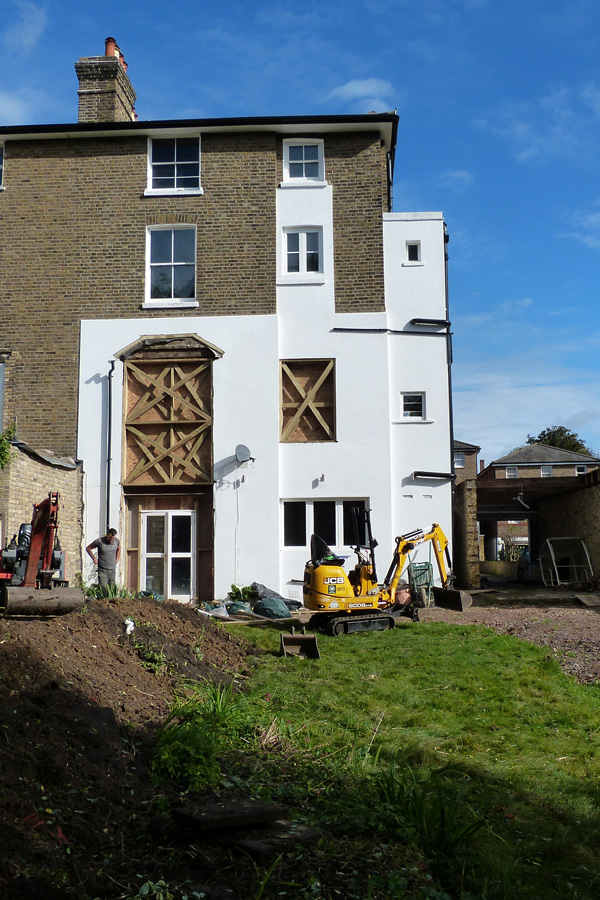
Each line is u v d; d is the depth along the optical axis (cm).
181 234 1997
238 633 1340
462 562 2169
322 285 1956
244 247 1964
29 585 928
